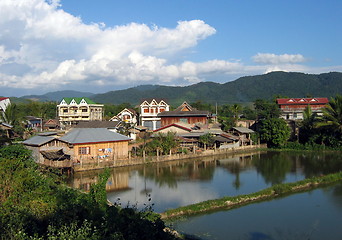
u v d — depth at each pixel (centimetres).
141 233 1403
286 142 6347
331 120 5881
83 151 4216
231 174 3869
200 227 2177
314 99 9050
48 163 3669
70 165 3725
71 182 3372
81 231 1219
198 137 5909
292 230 2164
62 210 1525
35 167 2434
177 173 3938
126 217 1520
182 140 5419
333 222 2302
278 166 4391
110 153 4475
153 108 8738
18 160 2056
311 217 2389
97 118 9719
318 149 5925
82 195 1994
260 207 2591
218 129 7100
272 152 5909
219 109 12388
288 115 8619
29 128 6869
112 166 4238
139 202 2705
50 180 2191
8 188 1702
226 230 2139
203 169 4206
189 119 7575
